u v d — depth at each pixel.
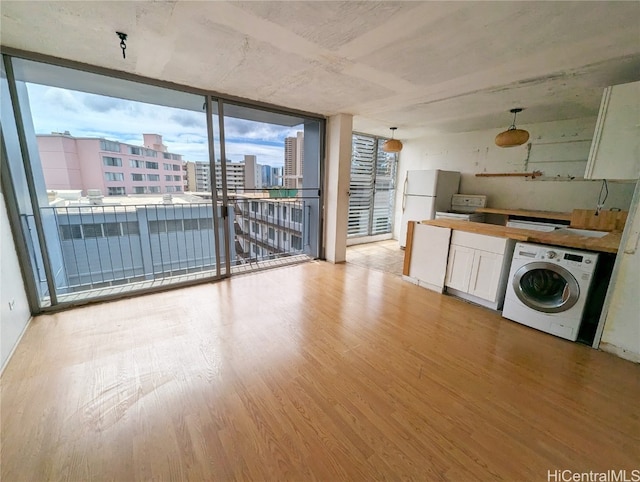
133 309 2.65
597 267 2.22
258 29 1.75
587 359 2.04
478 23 1.64
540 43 1.88
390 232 6.49
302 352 2.06
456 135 5.26
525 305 2.49
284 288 3.31
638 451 1.32
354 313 2.71
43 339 2.12
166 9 1.55
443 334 2.36
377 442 1.35
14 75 2.16
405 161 6.17
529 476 1.20
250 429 1.40
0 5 1.51
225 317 2.55
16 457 1.22
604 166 2.30
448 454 1.29
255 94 3.12
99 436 1.33
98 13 1.59
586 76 2.46
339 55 2.10
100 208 3.38
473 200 4.91
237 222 4.18
